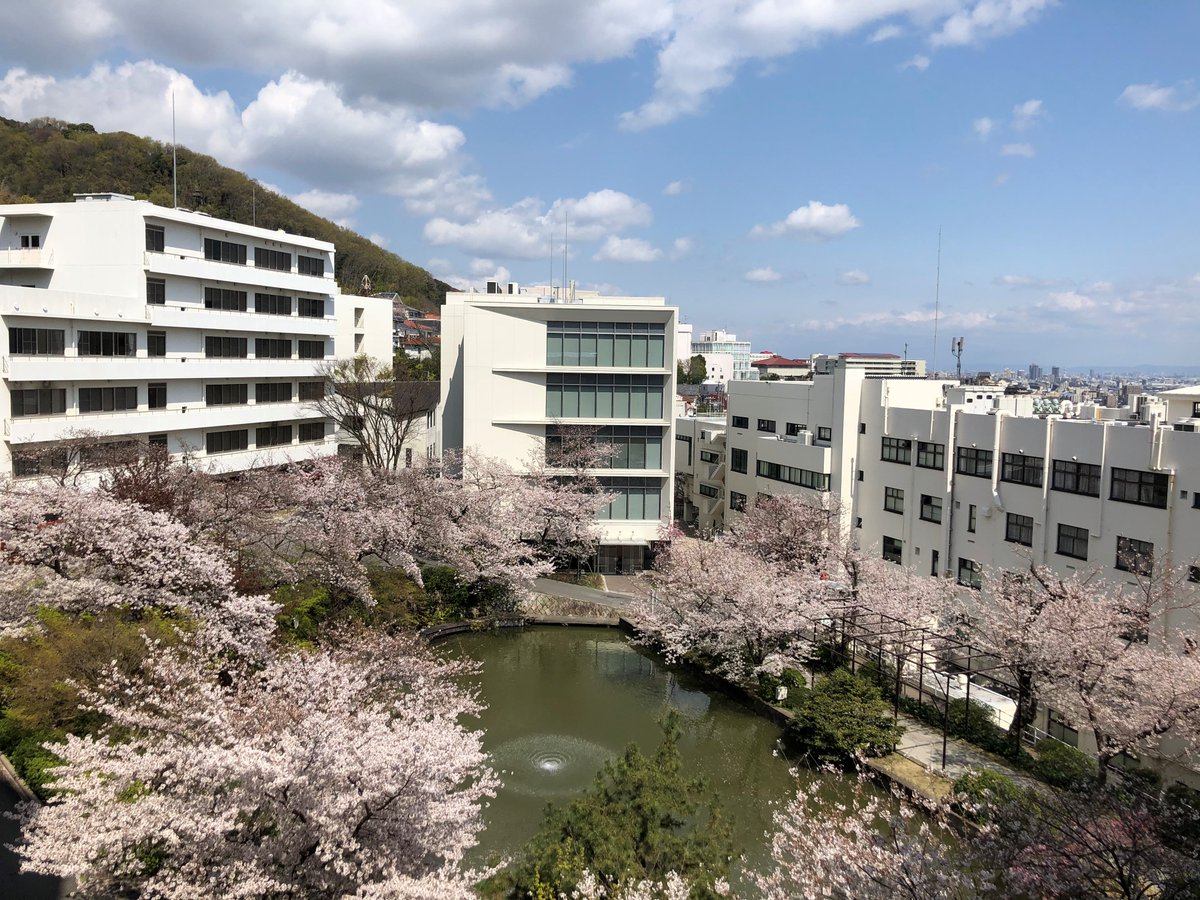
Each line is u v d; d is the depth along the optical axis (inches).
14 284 1606.8
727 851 563.2
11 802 637.3
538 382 1704.0
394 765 480.4
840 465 1576.0
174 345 1652.3
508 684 1195.3
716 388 4434.1
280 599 1060.5
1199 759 877.2
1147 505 1045.8
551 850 538.6
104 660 676.1
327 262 2089.1
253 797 476.4
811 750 953.5
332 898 479.8
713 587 1202.0
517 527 1512.1
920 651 1010.7
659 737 1021.8
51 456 1304.1
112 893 514.3
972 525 1316.4
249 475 1485.0
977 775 837.2
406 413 1973.4
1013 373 4362.7
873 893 503.8
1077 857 529.7
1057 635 888.3
